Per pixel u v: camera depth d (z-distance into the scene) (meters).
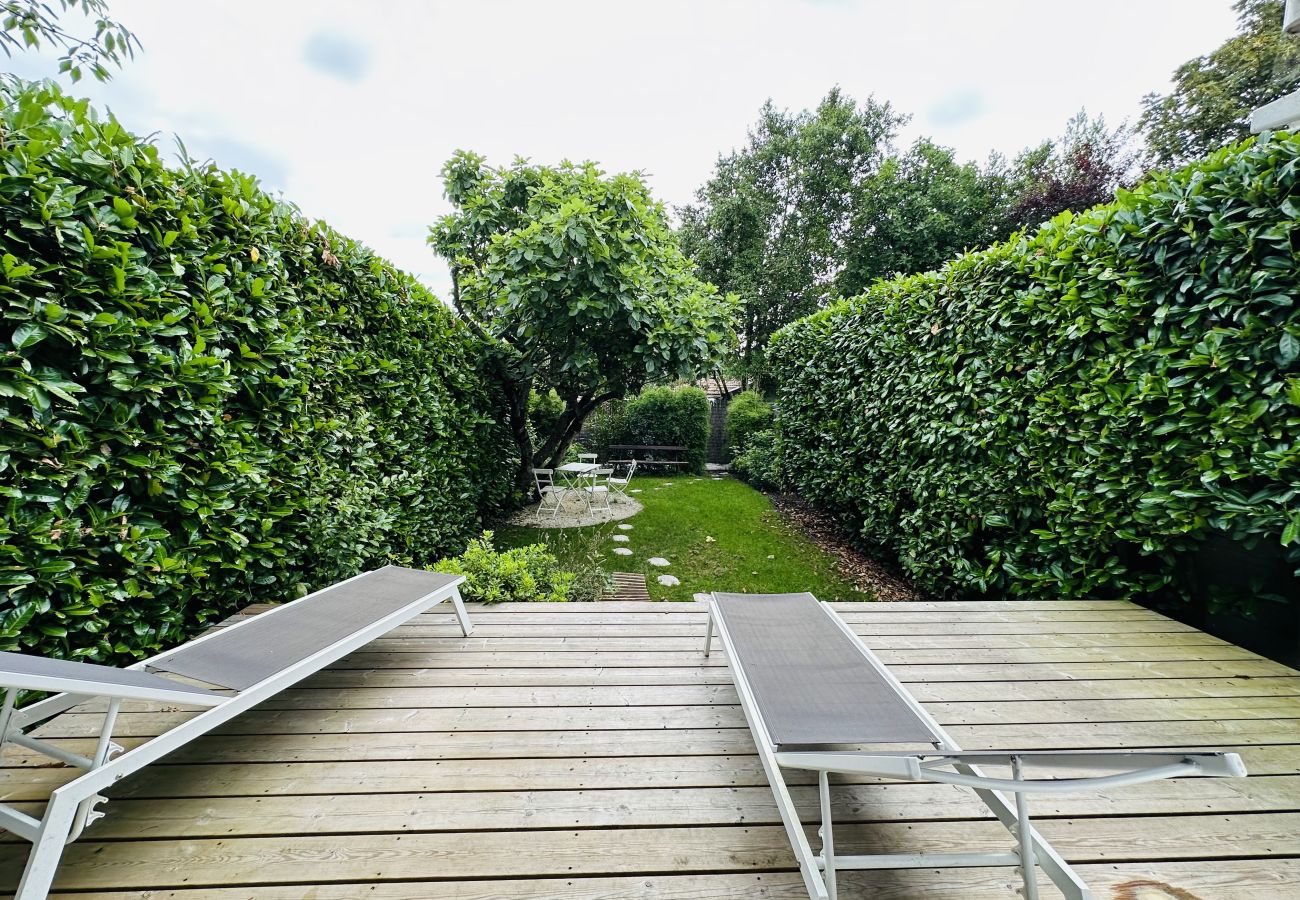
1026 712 2.14
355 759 1.84
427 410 4.58
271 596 2.97
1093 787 1.03
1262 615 2.76
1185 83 11.05
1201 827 1.57
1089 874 1.42
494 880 1.41
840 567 5.43
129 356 1.99
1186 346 2.61
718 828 1.58
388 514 3.77
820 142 15.87
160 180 2.23
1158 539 2.88
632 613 3.13
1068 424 3.15
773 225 17.16
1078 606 3.20
